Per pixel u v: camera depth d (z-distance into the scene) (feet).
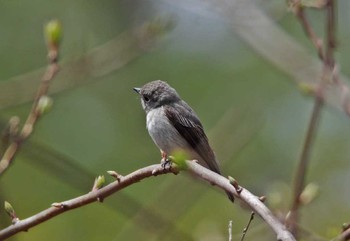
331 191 55.26
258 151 56.13
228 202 49.01
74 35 61.52
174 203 45.57
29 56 58.80
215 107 57.57
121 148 55.93
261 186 54.34
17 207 50.06
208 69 59.11
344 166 56.95
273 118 57.52
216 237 41.96
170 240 44.01
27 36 59.47
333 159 57.31
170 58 59.36
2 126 35.65
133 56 45.70
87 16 62.39
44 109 28.12
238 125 48.24
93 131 56.49
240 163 55.42
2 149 28.53
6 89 45.06
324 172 56.59
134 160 55.31
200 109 57.62
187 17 59.88
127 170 54.85
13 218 25.46
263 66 58.75
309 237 27.71
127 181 25.26
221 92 58.23
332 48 26.22
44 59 58.90
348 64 57.93
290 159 55.88
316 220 51.29
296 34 58.39
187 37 60.03
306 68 44.09
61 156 38.24
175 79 58.70
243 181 54.24
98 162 55.16
